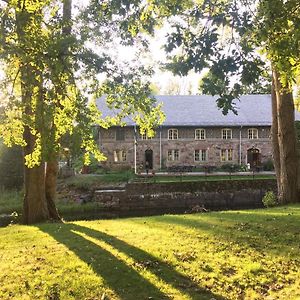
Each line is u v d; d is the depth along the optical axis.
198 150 48.91
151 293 6.98
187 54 5.95
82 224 15.09
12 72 10.39
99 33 11.26
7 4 9.31
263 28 6.00
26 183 18.14
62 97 9.66
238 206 35.56
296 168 18.98
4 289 7.41
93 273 8.08
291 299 6.55
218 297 6.75
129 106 12.66
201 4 6.14
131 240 10.84
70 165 43.00
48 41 8.39
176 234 11.36
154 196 35.41
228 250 9.41
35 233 13.18
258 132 49.44
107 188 37.00
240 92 5.82
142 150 48.16
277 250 9.29
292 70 7.06
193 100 52.06
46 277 7.94
